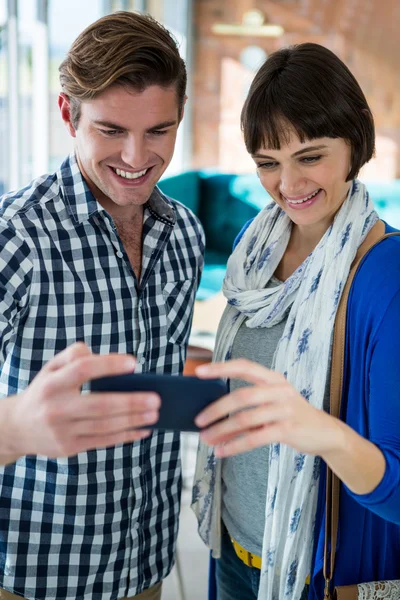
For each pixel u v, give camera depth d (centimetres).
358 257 124
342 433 90
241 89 639
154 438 141
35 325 129
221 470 150
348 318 122
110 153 124
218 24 628
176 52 125
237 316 145
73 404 78
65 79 123
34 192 132
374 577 129
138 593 144
